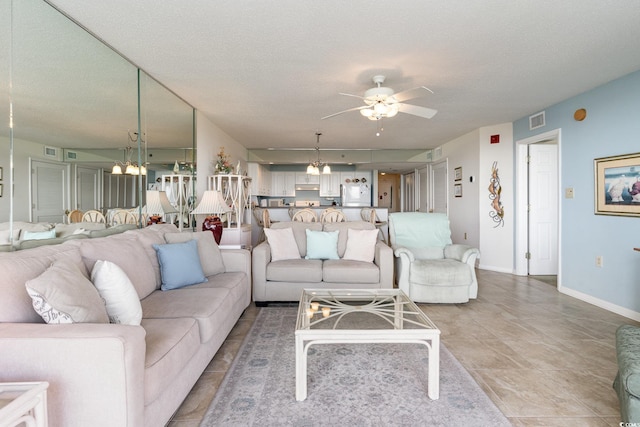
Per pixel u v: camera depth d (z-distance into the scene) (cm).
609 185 326
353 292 266
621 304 315
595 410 171
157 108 330
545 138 427
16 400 97
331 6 196
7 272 134
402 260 345
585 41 242
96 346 115
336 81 319
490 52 258
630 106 304
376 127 520
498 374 207
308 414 167
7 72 190
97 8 199
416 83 325
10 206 193
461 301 339
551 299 366
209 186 465
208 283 258
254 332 272
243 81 320
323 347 247
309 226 398
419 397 182
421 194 815
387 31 226
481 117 463
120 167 285
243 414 167
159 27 221
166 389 149
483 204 524
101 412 115
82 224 246
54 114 220
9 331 117
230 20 212
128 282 164
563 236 390
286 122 486
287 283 336
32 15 198
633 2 194
